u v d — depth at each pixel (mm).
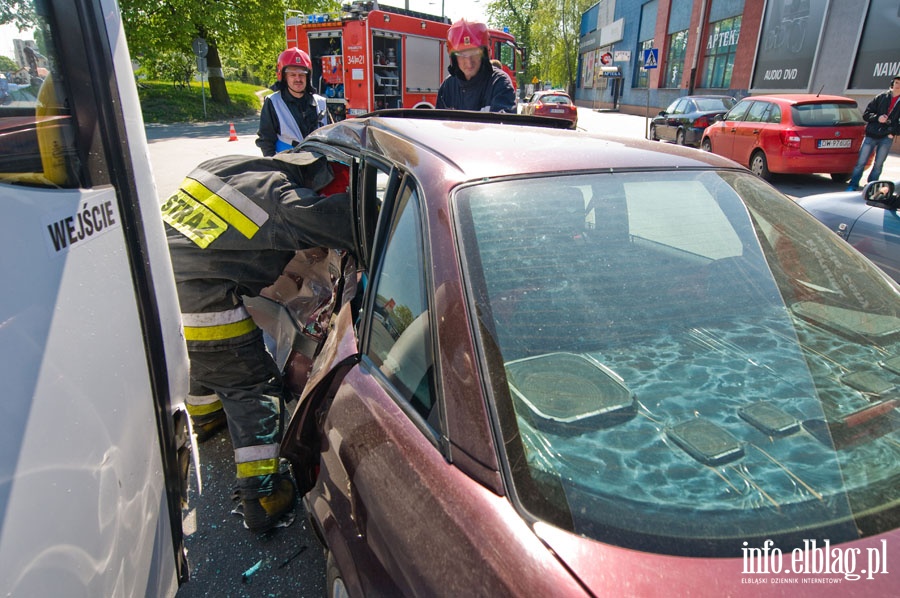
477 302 1367
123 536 1335
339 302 2250
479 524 1073
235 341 2266
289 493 2443
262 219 2152
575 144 1999
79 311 1199
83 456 1171
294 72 5316
